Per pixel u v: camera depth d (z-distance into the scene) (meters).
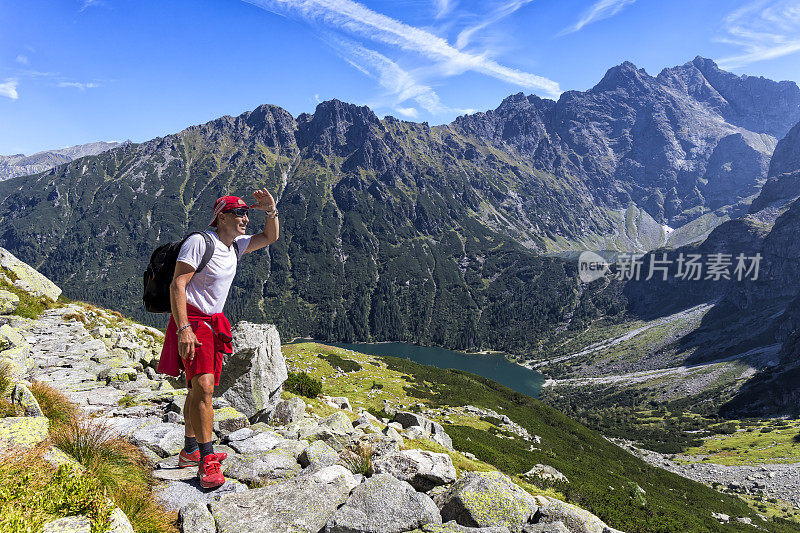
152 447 6.02
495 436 48.53
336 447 8.70
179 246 4.70
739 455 134.62
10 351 10.95
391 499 4.68
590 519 5.58
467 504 5.07
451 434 34.25
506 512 5.07
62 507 3.27
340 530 4.32
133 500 4.08
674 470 124.69
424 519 4.58
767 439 146.88
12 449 3.92
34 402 5.55
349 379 75.81
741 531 47.44
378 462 6.77
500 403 81.31
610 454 72.44
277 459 6.28
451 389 79.94
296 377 22.50
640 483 54.53
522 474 26.39
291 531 4.27
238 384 11.02
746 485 109.31
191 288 4.63
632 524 22.20
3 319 17.16
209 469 4.97
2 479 3.35
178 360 4.81
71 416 6.23
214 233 4.77
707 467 126.06
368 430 13.20
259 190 5.21
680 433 167.50
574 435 77.38
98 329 18.91
